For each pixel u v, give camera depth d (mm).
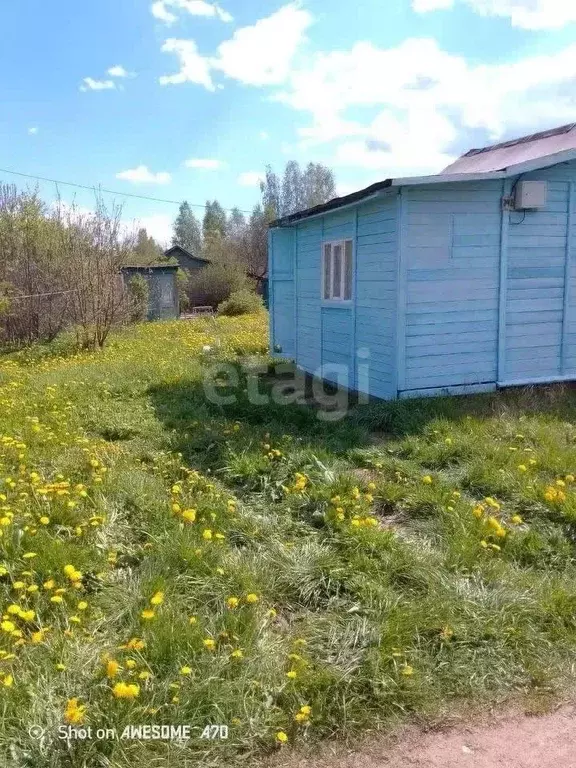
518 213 8008
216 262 37938
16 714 2473
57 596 3158
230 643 2961
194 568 3562
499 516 4527
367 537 3904
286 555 3766
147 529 4082
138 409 7301
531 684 2889
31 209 15305
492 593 3412
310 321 10977
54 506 4172
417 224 7598
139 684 2645
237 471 5164
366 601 3326
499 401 7531
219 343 13719
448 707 2746
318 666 2889
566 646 3088
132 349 13172
